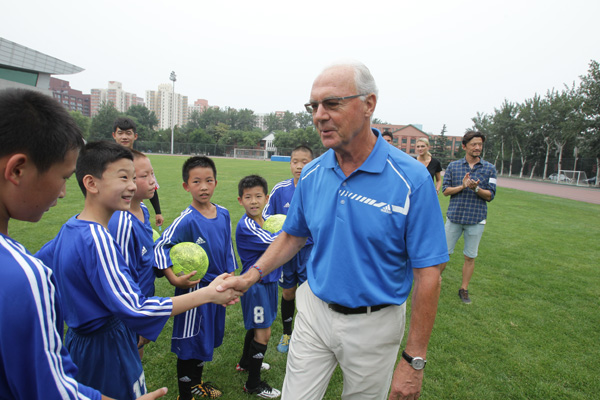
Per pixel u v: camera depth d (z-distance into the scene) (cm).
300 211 216
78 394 110
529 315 451
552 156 4778
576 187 3491
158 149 7169
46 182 105
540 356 357
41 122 99
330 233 191
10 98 98
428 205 171
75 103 13362
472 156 489
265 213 404
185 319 255
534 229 1023
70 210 923
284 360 342
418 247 172
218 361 334
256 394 288
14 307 93
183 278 248
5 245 98
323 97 168
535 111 4884
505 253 746
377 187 178
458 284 557
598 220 1252
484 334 399
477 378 318
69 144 107
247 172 2544
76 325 173
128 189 185
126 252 228
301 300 212
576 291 539
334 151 196
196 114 12394
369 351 187
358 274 180
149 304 167
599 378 323
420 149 657
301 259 352
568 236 943
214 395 281
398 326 190
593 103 3331
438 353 357
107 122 7838
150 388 288
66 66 3900
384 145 184
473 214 478
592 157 3697
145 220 296
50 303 103
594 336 402
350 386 199
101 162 176
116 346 183
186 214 281
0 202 101
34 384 99
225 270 300
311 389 197
